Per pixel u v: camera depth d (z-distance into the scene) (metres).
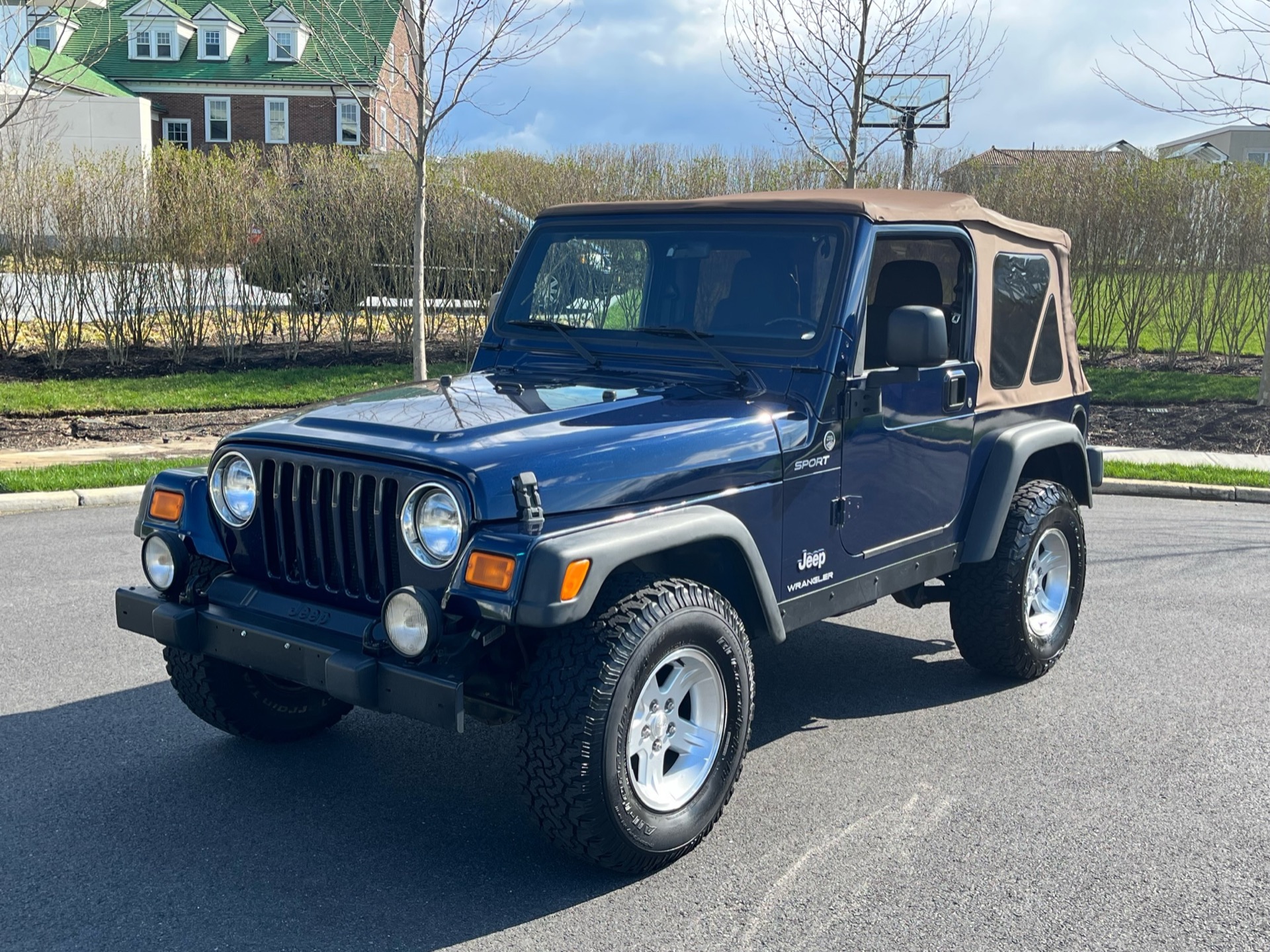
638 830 3.30
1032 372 5.14
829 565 4.05
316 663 3.29
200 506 3.80
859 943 3.07
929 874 3.44
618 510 3.33
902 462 4.30
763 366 3.98
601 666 3.17
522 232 15.68
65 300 14.09
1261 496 9.78
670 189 17.41
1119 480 10.09
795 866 3.50
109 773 4.11
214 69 45.97
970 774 4.19
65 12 14.83
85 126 36.88
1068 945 3.06
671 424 3.57
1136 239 15.77
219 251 14.71
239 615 3.59
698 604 3.43
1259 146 37.44
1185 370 15.60
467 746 4.43
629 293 4.35
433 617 3.04
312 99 46.00
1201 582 6.99
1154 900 3.30
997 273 4.80
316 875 3.41
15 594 6.29
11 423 11.37
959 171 17.50
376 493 3.28
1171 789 4.06
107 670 5.15
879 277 4.53
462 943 3.05
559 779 3.17
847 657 5.58
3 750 4.29
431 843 3.63
